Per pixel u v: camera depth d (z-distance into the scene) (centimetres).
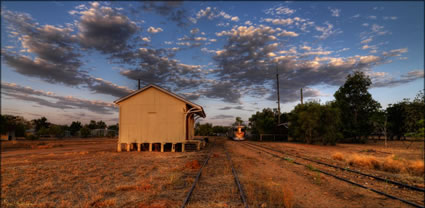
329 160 1533
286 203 591
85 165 1283
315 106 3438
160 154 1880
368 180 929
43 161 1512
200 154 1867
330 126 3284
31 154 2114
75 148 2758
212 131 9625
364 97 4175
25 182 907
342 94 4397
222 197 665
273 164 1326
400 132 4378
